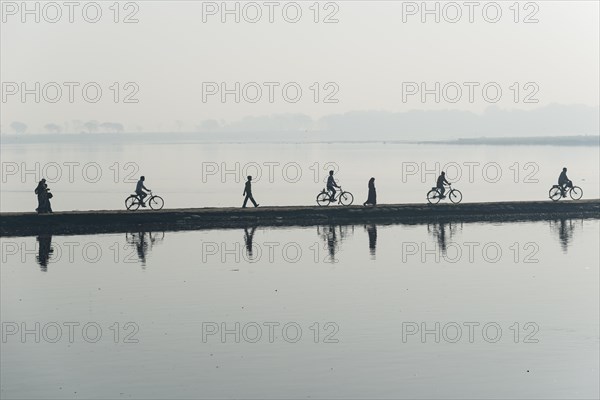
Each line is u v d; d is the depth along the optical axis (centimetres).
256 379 3666
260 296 5066
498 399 3441
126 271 5816
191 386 3588
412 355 3969
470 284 5378
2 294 5141
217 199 11762
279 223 8238
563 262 6078
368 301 4944
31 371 3781
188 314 4662
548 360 3894
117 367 3825
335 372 3747
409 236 7356
